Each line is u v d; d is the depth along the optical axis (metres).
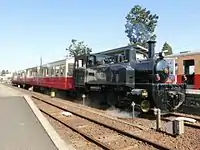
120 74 17.55
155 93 15.39
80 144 9.80
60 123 13.54
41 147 8.45
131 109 16.73
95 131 11.88
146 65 16.31
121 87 17.53
